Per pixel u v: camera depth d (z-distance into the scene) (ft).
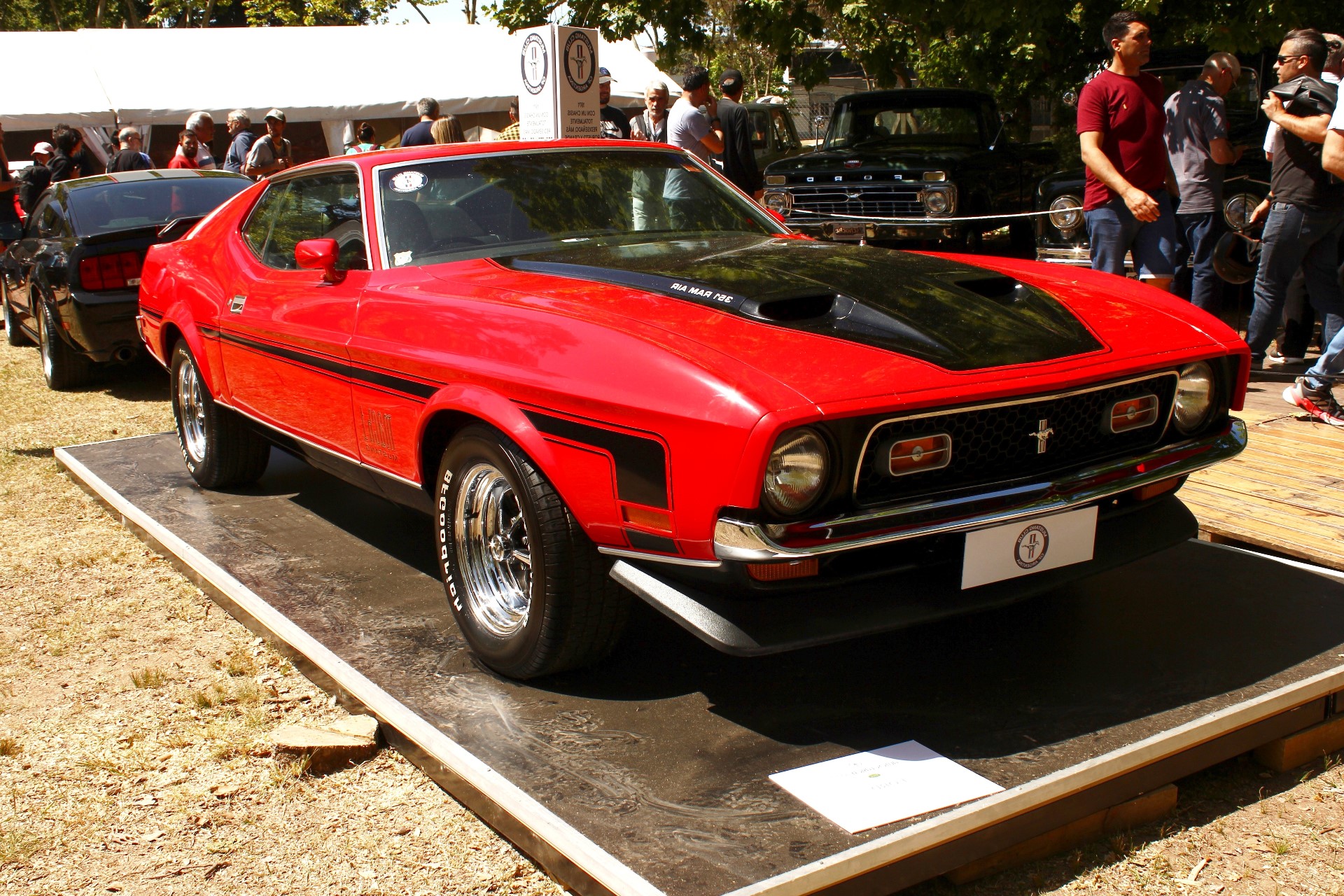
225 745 9.53
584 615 9.02
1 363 29.58
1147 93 17.71
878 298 9.14
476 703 9.27
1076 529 8.77
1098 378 8.58
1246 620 10.32
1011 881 7.55
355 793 8.82
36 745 9.70
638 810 7.51
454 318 9.96
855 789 7.66
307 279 12.64
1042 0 35.68
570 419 8.53
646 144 13.85
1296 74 17.95
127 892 7.69
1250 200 25.07
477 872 7.75
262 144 38.04
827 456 7.66
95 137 50.26
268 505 15.16
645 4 45.44
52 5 133.28
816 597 8.19
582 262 10.78
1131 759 7.89
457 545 10.02
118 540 14.93
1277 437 15.89
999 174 34.47
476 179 12.37
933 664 9.73
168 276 15.97
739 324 8.69
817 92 119.75
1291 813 8.30
